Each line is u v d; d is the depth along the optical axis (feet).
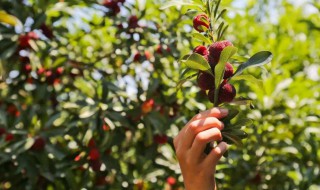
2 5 5.56
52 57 5.68
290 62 6.26
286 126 5.55
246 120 1.96
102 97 5.06
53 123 5.23
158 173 5.37
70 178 5.01
